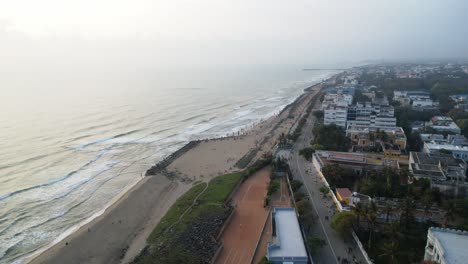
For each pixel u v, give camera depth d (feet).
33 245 302.45
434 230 237.25
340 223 277.44
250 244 288.30
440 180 350.64
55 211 363.97
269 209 350.02
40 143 568.00
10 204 373.20
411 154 420.36
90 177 456.04
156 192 411.54
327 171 393.09
